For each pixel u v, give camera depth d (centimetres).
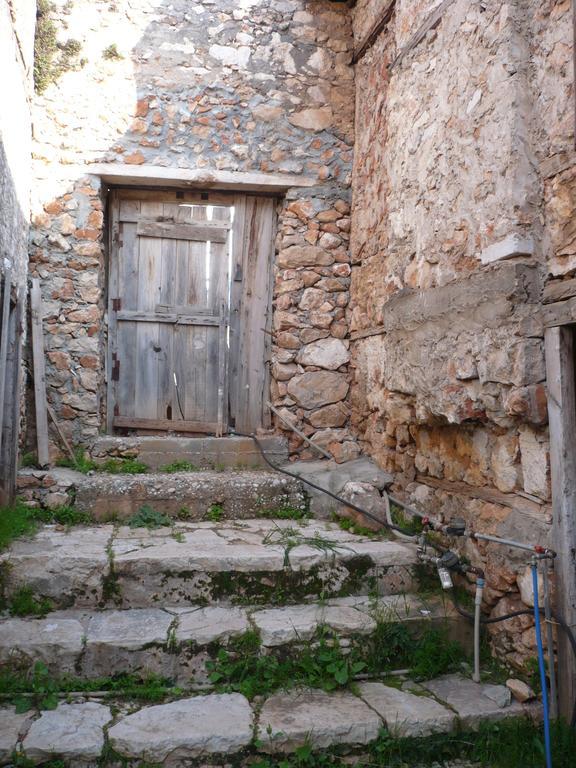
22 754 228
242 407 528
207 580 324
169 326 521
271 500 435
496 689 278
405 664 302
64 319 479
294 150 512
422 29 375
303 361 509
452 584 317
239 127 505
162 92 495
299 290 513
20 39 412
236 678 284
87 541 357
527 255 277
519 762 247
